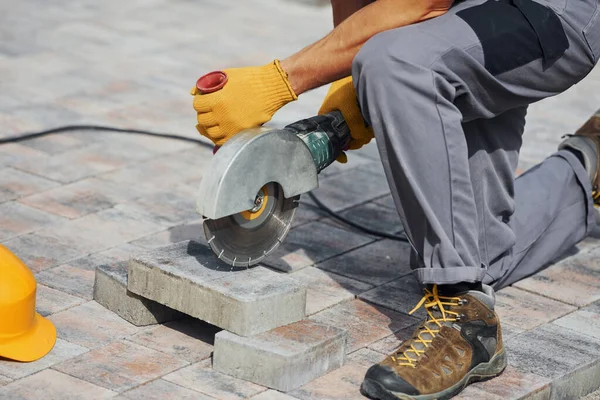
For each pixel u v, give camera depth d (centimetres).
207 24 1057
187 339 456
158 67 907
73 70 883
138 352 441
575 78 450
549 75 437
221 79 439
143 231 577
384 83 408
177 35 1010
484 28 419
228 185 411
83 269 521
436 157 410
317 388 417
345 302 498
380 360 444
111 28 1020
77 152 696
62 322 462
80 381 414
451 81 414
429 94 407
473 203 423
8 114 763
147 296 453
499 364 432
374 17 432
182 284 438
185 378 421
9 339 425
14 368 421
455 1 442
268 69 442
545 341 470
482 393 422
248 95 435
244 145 414
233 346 419
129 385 412
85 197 620
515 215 504
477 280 421
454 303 428
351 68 438
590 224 544
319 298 500
